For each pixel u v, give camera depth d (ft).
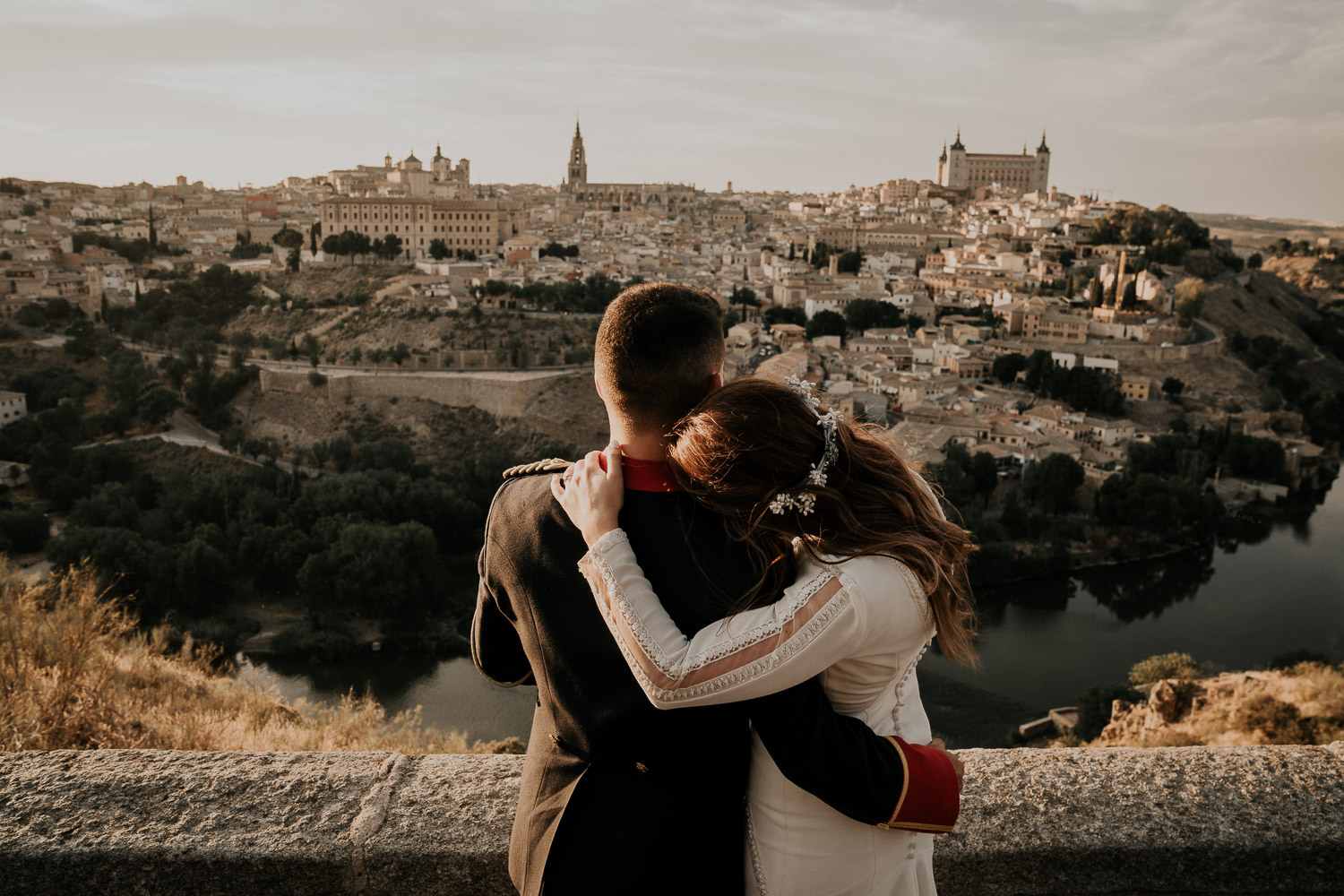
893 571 9.44
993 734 173.17
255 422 402.11
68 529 276.62
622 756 9.73
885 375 411.13
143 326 493.77
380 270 592.60
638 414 10.19
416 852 13.51
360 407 398.42
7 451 366.02
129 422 391.65
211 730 34.58
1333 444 431.84
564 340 466.70
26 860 13.43
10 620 35.55
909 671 10.27
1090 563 276.00
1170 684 94.53
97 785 14.97
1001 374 451.53
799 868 9.75
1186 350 497.46
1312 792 14.97
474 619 11.80
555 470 11.43
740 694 8.90
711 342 10.28
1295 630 232.73
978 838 14.11
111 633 43.32
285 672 204.95
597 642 9.87
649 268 641.40
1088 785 15.23
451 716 179.52
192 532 268.41
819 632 9.00
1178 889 14.14
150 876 13.55
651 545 9.77
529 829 10.37
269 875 13.53
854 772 9.18
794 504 9.34
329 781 15.20
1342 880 14.17
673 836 9.50
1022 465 318.04
